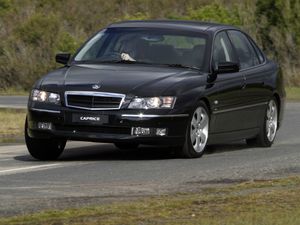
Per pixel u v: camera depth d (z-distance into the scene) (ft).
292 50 210.18
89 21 261.44
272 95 95.40
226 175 71.36
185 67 84.89
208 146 95.25
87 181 68.18
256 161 80.84
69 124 79.05
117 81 79.61
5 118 126.11
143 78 80.48
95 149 92.99
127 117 78.07
